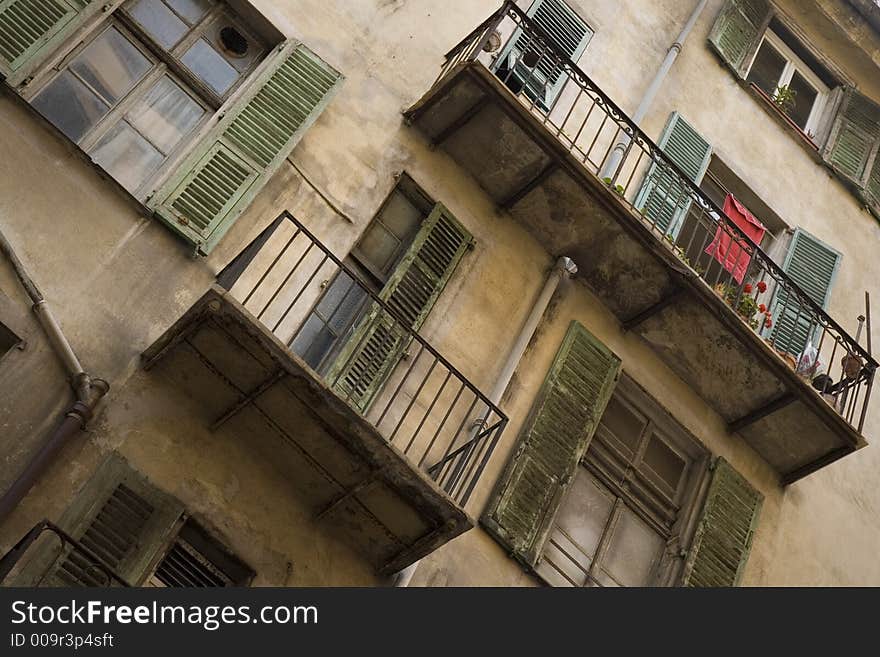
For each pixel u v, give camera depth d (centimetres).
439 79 1220
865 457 1458
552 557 1138
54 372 920
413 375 1112
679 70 1548
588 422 1198
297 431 962
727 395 1307
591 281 1283
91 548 882
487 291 1206
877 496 1435
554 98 1352
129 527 905
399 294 1130
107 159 1048
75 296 959
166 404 959
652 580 1200
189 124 1105
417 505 964
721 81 1592
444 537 966
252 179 1077
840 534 1366
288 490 991
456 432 1084
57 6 1057
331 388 938
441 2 1335
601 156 1377
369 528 991
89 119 1056
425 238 1171
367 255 1152
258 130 1109
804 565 1310
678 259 1230
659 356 1307
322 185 1136
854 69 1764
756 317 1434
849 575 1343
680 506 1258
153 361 952
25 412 897
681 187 1320
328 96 1160
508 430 1152
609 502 1212
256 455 985
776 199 1564
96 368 941
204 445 963
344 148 1170
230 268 988
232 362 941
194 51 1148
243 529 954
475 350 1166
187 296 1007
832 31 1747
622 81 1461
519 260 1247
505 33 1356
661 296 1263
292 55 1168
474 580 1062
